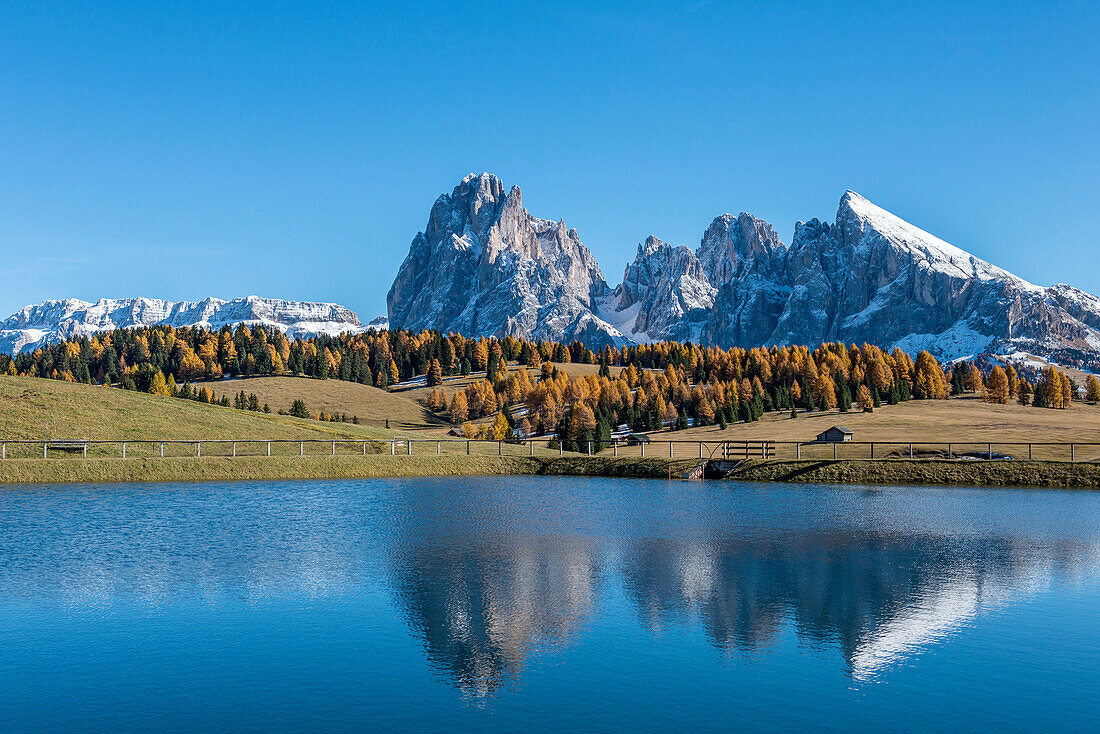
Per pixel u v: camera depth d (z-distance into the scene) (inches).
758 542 1771.7
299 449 3740.2
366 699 879.1
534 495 2652.6
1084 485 2915.8
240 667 969.5
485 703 866.8
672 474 3282.5
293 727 807.1
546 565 1526.8
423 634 1098.1
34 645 1046.4
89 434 3550.7
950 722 824.9
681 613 1201.4
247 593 1301.7
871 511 2268.7
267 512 2191.2
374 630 1113.4
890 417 7746.1
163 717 828.6
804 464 3282.5
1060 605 1246.3
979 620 1167.6
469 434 7642.7
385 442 3991.1
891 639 1081.4
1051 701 879.1
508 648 1042.7
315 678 936.3
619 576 1437.0
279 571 1456.7
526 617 1178.6
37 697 879.7
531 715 837.8
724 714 841.5
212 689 901.8
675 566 1524.4
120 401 4269.2
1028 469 3051.2
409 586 1354.6
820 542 1772.9
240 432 4018.2
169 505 2300.7
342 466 3297.2
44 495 2461.9
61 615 1175.6
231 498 2475.4
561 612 1203.9
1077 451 4633.4
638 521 2071.9
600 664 987.3
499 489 2832.2
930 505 2400.3
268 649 1032.8
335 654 1017.5
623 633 1106.7
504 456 3705.7
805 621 1162.6
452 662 989.8
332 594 1299.2
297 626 1128.2
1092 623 1153.4
